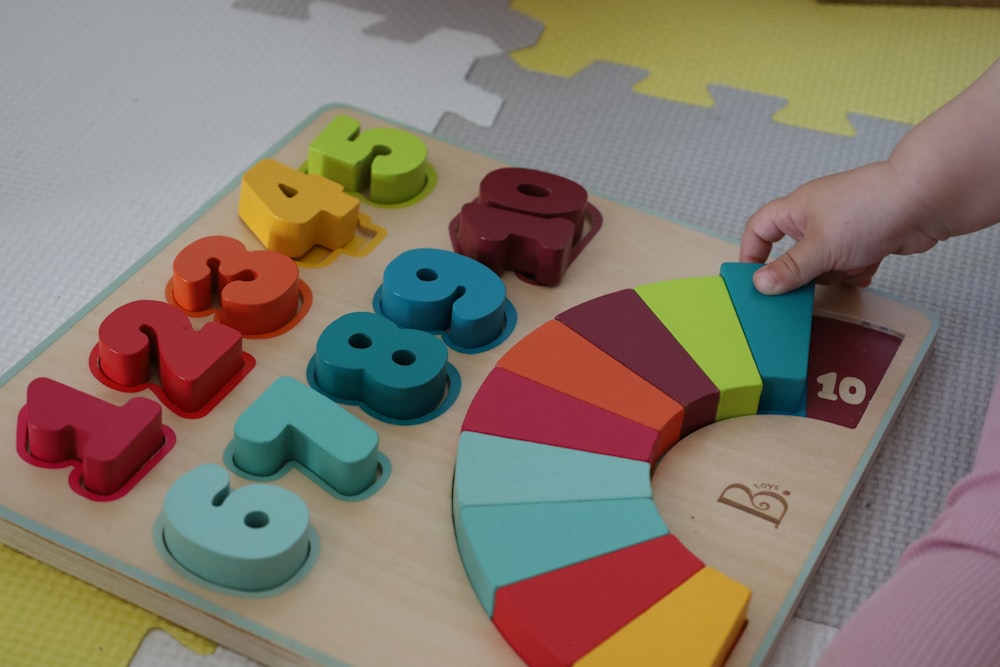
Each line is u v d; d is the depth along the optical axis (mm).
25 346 1103
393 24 1539
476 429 942
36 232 1218
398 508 923
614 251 1166
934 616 738
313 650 833
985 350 1166
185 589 858
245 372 1012
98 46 1470
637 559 855
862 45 1543
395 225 1168
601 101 1438
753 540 939
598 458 929
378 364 980
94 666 874
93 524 892
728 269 1106
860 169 1067
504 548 854
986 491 806
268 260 1061
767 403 1040
